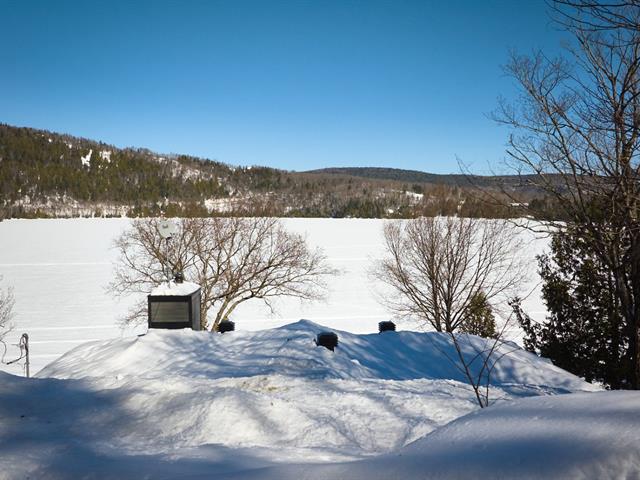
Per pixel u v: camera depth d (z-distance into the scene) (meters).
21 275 45.72
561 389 8.84
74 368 10.23
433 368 10.70
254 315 32.62
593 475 2.38
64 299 36.78
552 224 6.98
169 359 10.31
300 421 5.35
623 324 10.72
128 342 11.27
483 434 3.16
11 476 3.69
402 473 2.83
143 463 3.90
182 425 5.12
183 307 13.32
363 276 43.69
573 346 12.10
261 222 27.31
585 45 6.62
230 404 5.39
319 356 9.95
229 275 23.53
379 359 10.86
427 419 5.51
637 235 6.62
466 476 2.63
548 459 2.57
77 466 3.86
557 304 12.39
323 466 3.23
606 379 11.55
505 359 11.02
